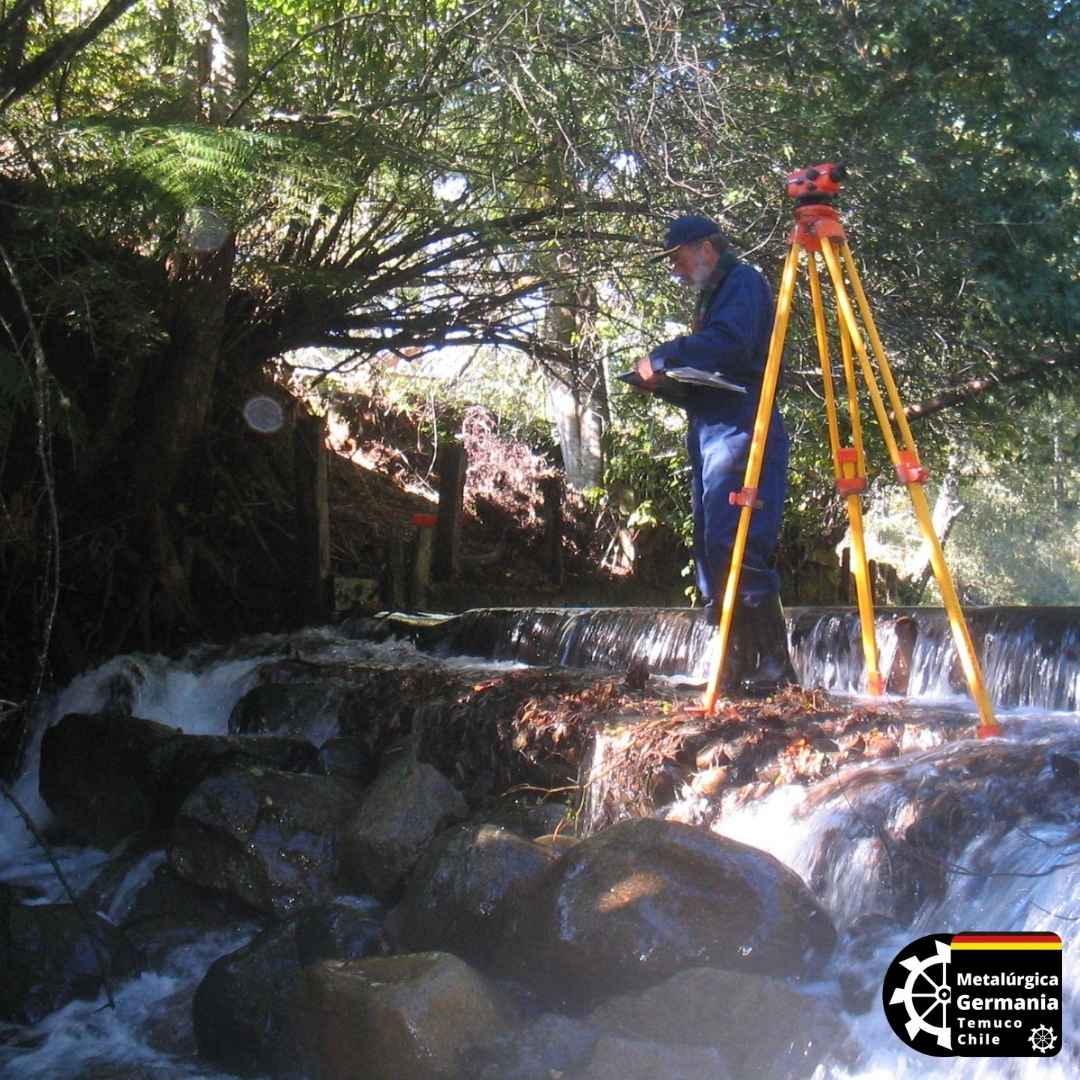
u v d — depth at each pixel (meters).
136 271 8.88
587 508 15.00
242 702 7.33
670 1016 3.64
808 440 10.90
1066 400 11.23
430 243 9.68
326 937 4.65
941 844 3.94
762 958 3.84
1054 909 3.39
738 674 5.60
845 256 5.09
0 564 9.00
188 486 10.59
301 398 13.36
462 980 3.78
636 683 6.00
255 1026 4.54
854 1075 3.44
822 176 5.11
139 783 6.48
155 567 9.48
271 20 9.53
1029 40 8.58
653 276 9.81
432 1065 3.59
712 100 8.69
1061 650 5.66
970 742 4.56
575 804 5.26
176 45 9.31
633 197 9.20
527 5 8.43
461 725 6.00
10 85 7.54
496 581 12.99
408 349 14.30
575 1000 4.00
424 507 14.09
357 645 8.92
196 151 6.93
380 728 6.50
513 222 9.47
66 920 5.21
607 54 8.55
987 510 22.28
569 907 4.03
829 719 5.01
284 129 8.71
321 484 10.34
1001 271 9.20
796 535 14.87
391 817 5.33
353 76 9.15
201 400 9.37
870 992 3.59
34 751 8.27
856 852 4.09
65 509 9.30
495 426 15.87
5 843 6.98
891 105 8.73
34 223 7.42
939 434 11.17
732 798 4.69
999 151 9.15
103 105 9.07
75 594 9.26
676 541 15.40
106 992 5.09
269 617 10.38
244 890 5.39
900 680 6.32
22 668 8.85
